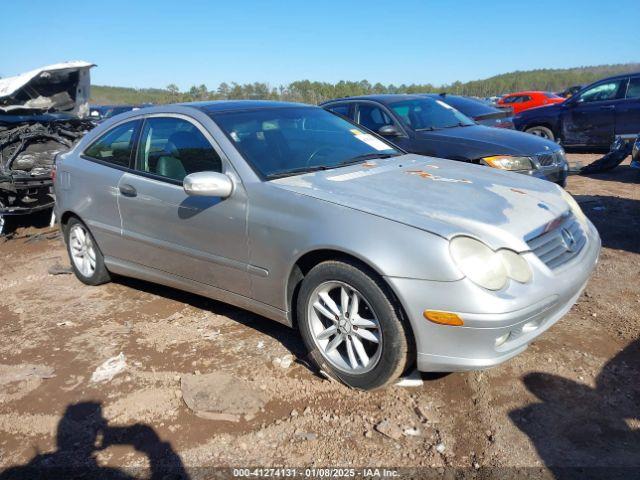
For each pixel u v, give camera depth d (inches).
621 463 96.2
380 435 106.7
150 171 159.6
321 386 123.3
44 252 247.8
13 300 188.7
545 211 123.1
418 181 134.3
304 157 148.0
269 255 128.6
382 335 112.2
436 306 104.2
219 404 117.8
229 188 133.0
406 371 121.6
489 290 103.2
